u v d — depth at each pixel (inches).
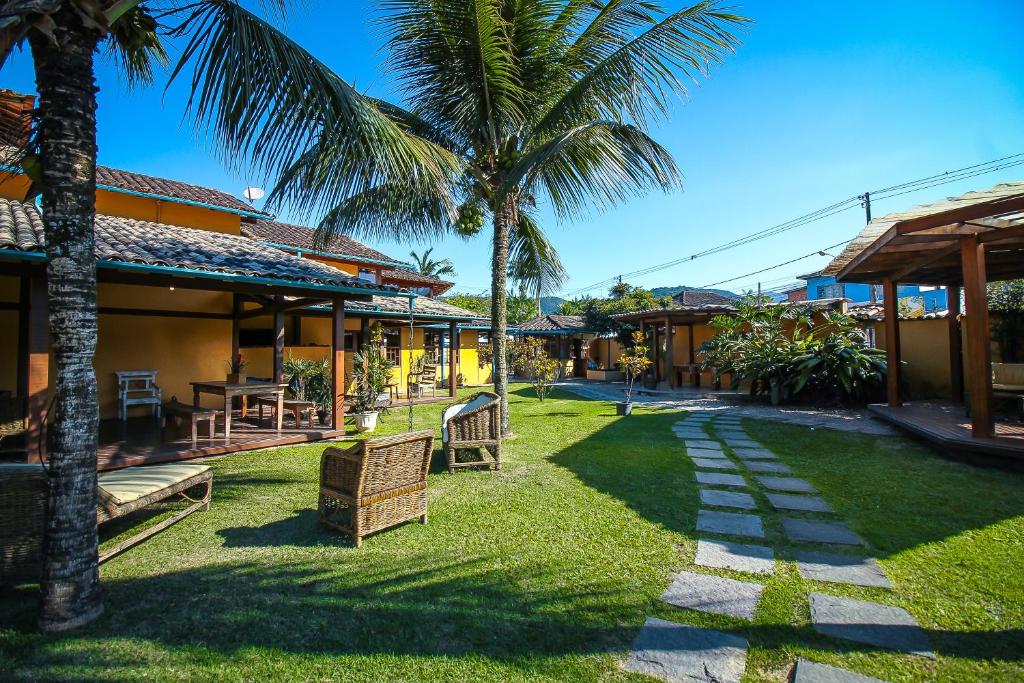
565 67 253.3
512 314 1124.5
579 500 173.2
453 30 225.3
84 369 100.8
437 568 121.7
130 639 93.4
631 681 80.6
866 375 394.6
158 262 216.8
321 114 129.2
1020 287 423.8
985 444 206.7
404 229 278.8
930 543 131.9
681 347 709.9
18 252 181.2
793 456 234.8
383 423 358.6
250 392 275.3
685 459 231.6
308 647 90.7
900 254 277.7
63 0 92.0
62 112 97.0
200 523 154.8
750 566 120.9
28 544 110.4
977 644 88.8
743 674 82.1
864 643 89.8
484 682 80.9
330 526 148.1
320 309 419.8
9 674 83.6
